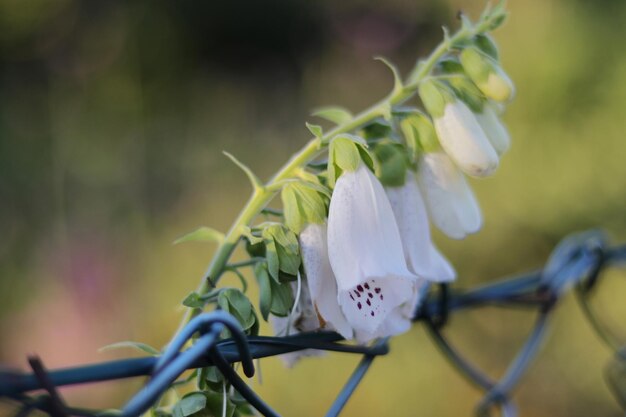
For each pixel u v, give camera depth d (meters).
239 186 1.58
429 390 1.20
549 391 1.27
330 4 1.90
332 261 0.49
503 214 1.42
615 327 1.28
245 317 0.48
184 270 1.38
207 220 1.51
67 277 1.38
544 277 0.61
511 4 1.59
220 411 0.48
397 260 0.49
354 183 0.50
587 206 1.45
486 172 0.51
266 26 1.96
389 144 0.52
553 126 1.49
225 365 0.46
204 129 1.79
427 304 0.58
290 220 0.49
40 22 1.78
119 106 1.78
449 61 0.53
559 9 1.57
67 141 1.67
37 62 1.77
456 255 1.36
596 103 1.50
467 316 1.28
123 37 1.86
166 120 1.80
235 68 1.96
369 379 1.18
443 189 0.52
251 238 0.49
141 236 1.51
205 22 1.96
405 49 1.84
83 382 0.43
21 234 1.49
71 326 1.30
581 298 0.64
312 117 1.79
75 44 1.81
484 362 1.27
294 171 0.51
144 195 1.60
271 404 1.13
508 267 1.41
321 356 0.52
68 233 1.50
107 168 1.62
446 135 0.51
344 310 0.49
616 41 1.54
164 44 1.92
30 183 1.58
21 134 1.65
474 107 0.52
